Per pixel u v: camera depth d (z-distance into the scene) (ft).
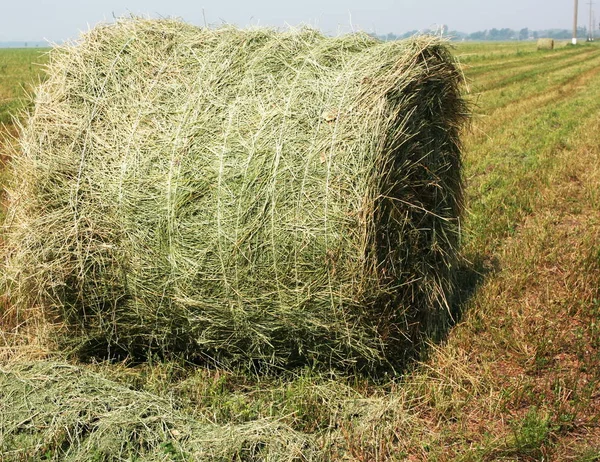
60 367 14.52
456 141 17.16
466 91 17.40
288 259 13.46
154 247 14.15
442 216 16.26
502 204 27.71
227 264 13.74
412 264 14.94
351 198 13.03
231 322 14.47
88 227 14.49
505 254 22.59
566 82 81.41
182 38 15.69
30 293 15.72
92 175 14.40
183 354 16.06
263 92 14.08
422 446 12.57
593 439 12.85
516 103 61.52
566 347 16.55
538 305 18.83
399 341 15.19
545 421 12.82
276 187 13.28
